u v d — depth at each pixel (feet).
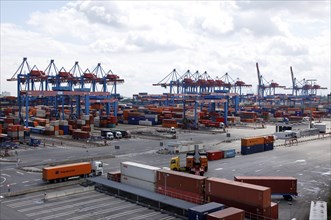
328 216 133.80
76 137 380.58
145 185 169.17
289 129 453.58
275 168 235.20
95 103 636.07
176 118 587.27
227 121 564.71
